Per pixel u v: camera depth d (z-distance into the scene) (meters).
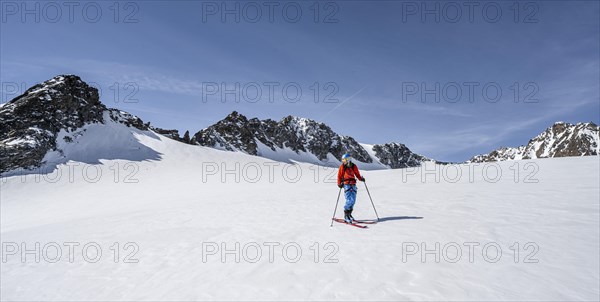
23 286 6.68
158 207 21.20
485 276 4.52
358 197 13.59
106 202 31.98
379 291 4.30
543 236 6.12
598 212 7.69
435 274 4.70
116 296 5.45
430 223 7.69
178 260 6.93
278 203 14.21
